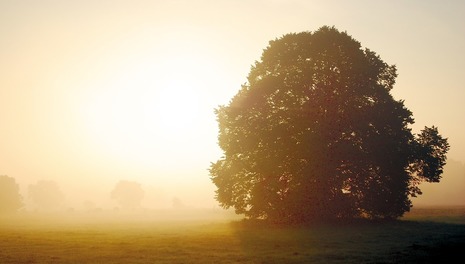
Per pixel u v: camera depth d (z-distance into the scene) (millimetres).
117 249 26484
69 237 37000
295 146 44000
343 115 44906
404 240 27938
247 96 48812
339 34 48375
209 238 33094
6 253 24953
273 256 21875
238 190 48031
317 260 20141
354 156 42938
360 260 19750
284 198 44469
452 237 28438
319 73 47281
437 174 46562
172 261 20766
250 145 46125
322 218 45188
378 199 44062
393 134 45406
